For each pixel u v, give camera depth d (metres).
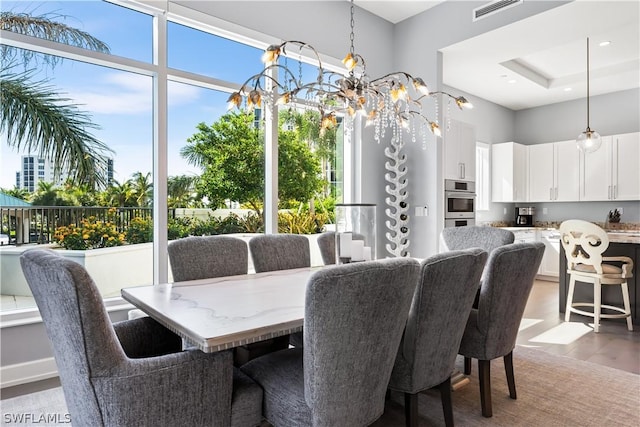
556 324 3.81
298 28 3.81
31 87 2.67
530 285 2.13
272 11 3.63
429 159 4.32
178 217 3.30
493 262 1.98
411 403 1.72
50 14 2.69
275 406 1.44
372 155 4.55
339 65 4.12
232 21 3.38
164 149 3.13
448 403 1.85
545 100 6.41
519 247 2.02
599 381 2.52
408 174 4.53
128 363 1.20
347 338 1.25
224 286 2.10
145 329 1.84
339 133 4.41
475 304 2.62
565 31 3.71
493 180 6.54
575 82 5.52
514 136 7.00
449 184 4.54
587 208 6.20
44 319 1.33
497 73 5.08
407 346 1.67
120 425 1.19
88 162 2.88
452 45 4.08
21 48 2.62
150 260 3.17
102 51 2.89
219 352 1.35
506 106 6.79
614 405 2.21
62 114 2.78
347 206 2.28
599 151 5.79
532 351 3.08
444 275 1.60
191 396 1.29
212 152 3.48
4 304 2.59
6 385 2.43
